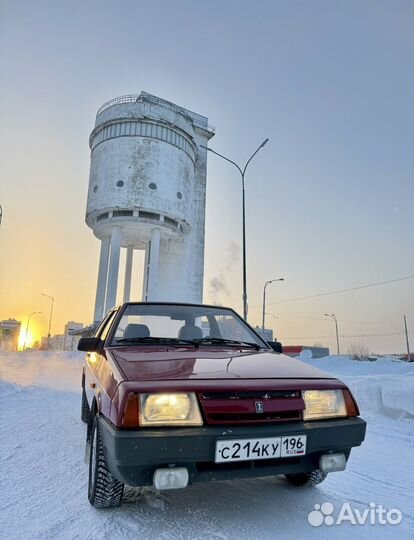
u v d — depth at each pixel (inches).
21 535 86.1
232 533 88.7
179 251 1540.4
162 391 82.2
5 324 3597.4
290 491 116.5
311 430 87.0
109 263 1275.8
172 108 1405.0
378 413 251.3
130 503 104.7
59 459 146.1
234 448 80.4
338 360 597.0
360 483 126.0
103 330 164.2
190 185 1416.1
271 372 99.0
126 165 1263.5
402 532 92.0
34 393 350.9
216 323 153.5
